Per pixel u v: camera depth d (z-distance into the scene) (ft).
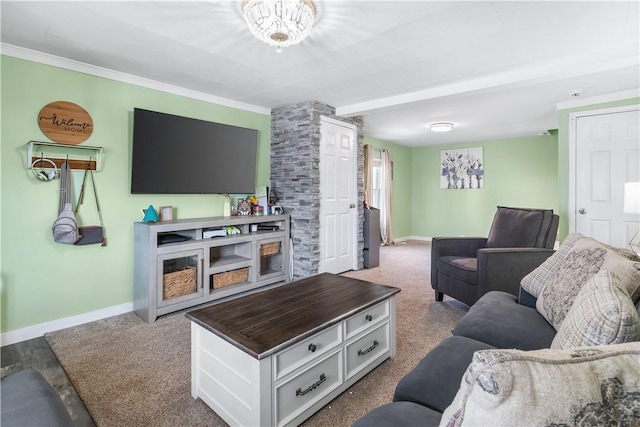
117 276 9.57
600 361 1.73
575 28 7.07
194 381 5.62
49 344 7.67
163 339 7.91
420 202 24.56
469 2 6.10
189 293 9.80
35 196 8.14
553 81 9.62
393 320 6.94
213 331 5.03
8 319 7.79
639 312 3.79
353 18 6.62
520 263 8.34
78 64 8.71
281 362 4.70
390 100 12.05
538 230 9.36
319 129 12.86
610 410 1.57
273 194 13.67
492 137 20.38
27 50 7.91
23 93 7.91
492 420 1.52
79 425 5.00
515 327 5.13
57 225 8.18
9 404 3.29
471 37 7.46
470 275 9.00
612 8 6.32
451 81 10.30
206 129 11.23
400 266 15.69
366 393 5.76
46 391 3.59
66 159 8.59
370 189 19.84
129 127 9.73
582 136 12.04
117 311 9.58
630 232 11.21
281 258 12.70
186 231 10.55
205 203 11.71
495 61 8.79
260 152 13.51
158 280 9.09
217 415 5.22
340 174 13.99
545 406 1.51
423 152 24.32
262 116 13.53
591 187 11.92
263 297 6.55
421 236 24.54
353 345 5.94
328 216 13.42
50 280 8.41
